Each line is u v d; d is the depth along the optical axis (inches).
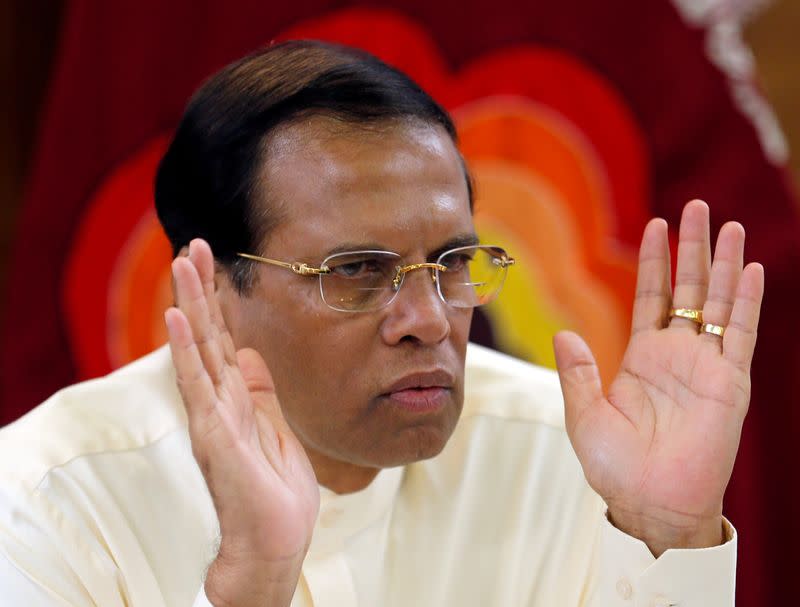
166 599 189.8
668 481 159.2
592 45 345.1
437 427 170.7
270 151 171.2
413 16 348.8
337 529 190.1
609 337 354.0
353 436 172.1
